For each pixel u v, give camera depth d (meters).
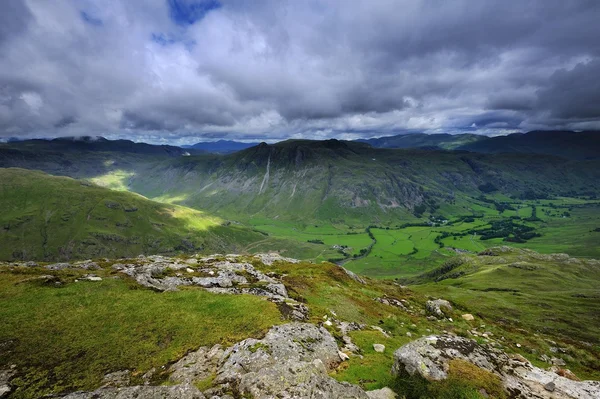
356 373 23.89
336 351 27.48
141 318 29.66
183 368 22.84
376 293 63.66
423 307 63.34
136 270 44.62
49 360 23.00
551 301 131.62
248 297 36.59
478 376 20.38
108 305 31.50
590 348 61.69
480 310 118.75
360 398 18.00
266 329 28.88
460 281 186.75
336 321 37.28
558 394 20.61
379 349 30.52
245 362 22.61
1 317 27.52
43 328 26.66
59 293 33.16
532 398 19.78
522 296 140.38
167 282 43.22
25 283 34.88
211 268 54.41
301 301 45.12
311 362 23.14
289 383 18.36
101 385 20.81
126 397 16.44
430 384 19.69
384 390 20.09
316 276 62.81
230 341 26.91
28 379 20.80
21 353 23.47
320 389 17.97
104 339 26.02
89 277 39.34
